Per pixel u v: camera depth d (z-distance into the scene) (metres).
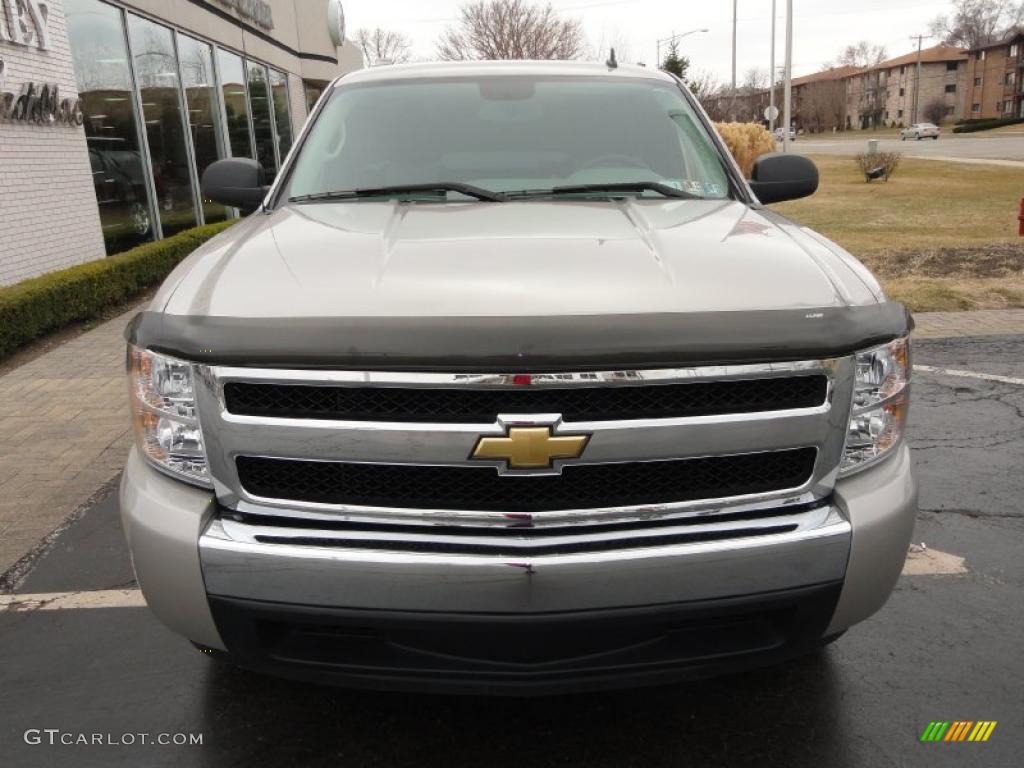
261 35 18.83
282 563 1.88
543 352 1.78
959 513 3.87
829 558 1.94
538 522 1.89
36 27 8.72
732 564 1.89
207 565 1.91
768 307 1.92
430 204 2.84
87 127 10.16
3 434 5.11
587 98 3.51
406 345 1.78
